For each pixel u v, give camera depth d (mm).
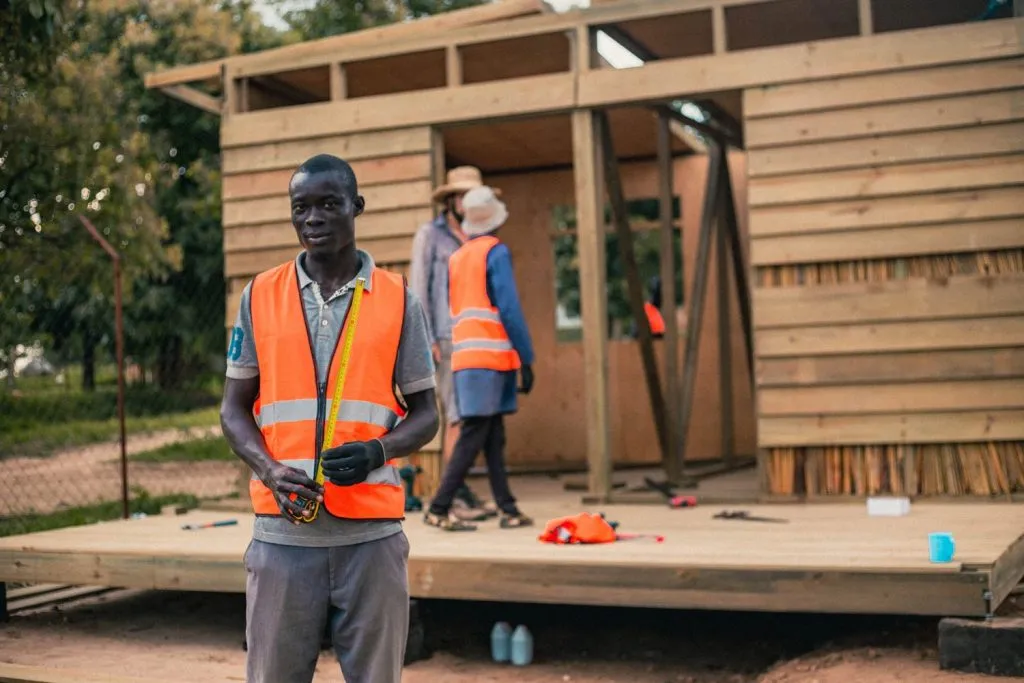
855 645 4875
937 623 5102
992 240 6156
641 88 6734
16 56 8664
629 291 7629
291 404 2697
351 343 2707
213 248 20219
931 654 4562
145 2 18703
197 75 7758
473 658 5266
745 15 7035
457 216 6543
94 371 16766
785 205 6480
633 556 4898
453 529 5820
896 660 4500
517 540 5469
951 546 4488
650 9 6715
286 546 2674
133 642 5574
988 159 6180
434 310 6457
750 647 5367
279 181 7512
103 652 5328
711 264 9992
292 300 2742
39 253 11375
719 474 8766
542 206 10266
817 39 7645
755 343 6527
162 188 19297
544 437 10164
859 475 6395
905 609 4449
